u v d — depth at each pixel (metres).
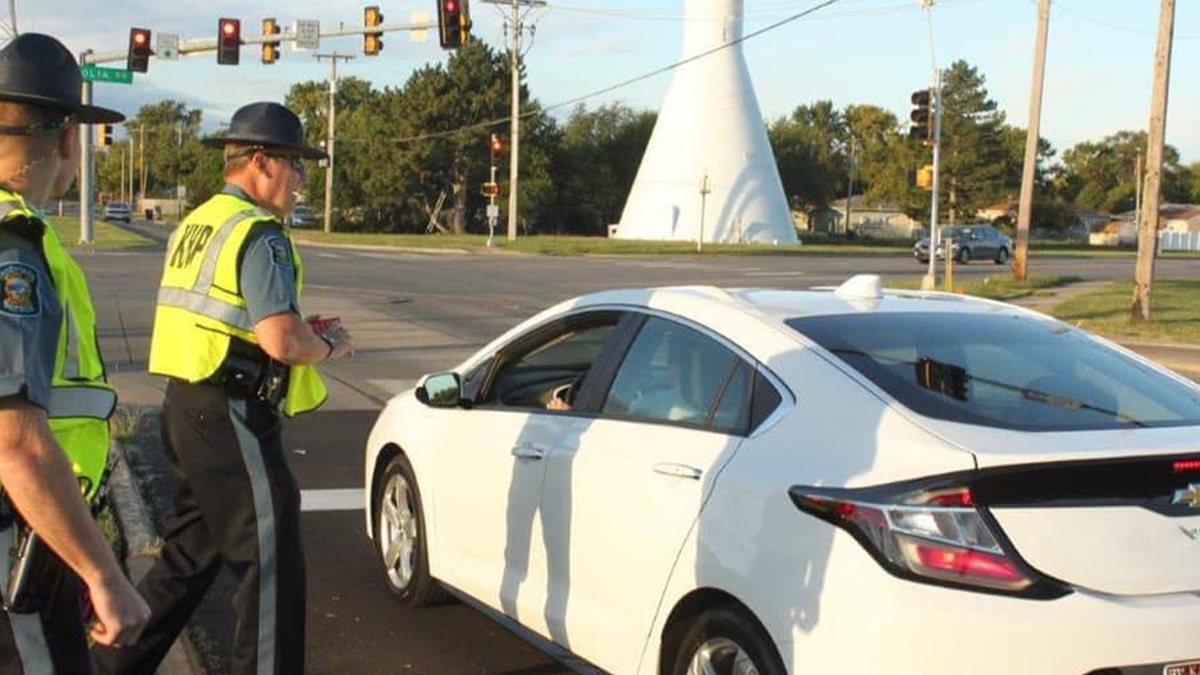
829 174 98.06
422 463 5.23
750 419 3.67
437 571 5.15
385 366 14.06
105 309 19.42
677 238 65.00
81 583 2.50
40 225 2.31
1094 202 126.75
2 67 2.39
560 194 81.25
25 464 2.21
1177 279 37.34
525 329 4.97
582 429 4.25
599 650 4.02
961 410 3.41
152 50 29.70
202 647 4.90
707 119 65.25
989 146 81.00
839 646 3.10
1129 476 3.12
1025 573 3.00
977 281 32.97
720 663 3.54
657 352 4.18
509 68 74.44
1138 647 3.02
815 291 4.54
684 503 3.67
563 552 4.21
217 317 3.71
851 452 3.30
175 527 4.08
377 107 76.56
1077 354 4.09
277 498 3.81
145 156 147.62
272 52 29.34
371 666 4.77
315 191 78.25
